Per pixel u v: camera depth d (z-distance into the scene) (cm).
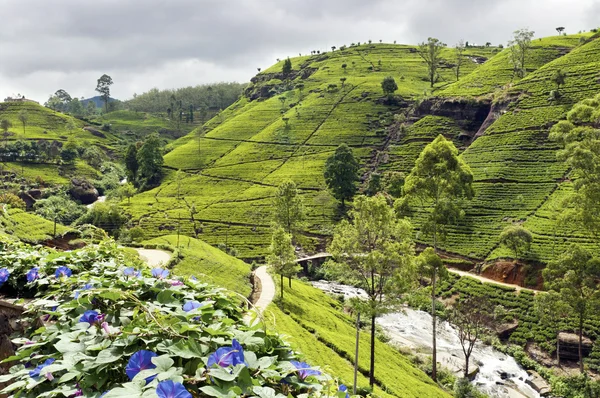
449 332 5347
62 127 18925
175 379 353
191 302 509
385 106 15012
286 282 5919
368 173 11175
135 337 422
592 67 10350
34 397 393
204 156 14475
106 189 13262
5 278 709
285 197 7012
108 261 782
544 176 7888
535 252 6072
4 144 14375
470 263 6575
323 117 15012
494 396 3934
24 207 8912
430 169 4322
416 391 3400
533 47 14988
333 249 3216
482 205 7656
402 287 2998
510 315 5250
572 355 4512
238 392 349
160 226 9381
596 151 4109
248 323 552
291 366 429
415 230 7556
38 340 474
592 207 4106
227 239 8725
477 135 10862
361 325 5203
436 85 16725
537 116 9481
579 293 4347
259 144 14300
